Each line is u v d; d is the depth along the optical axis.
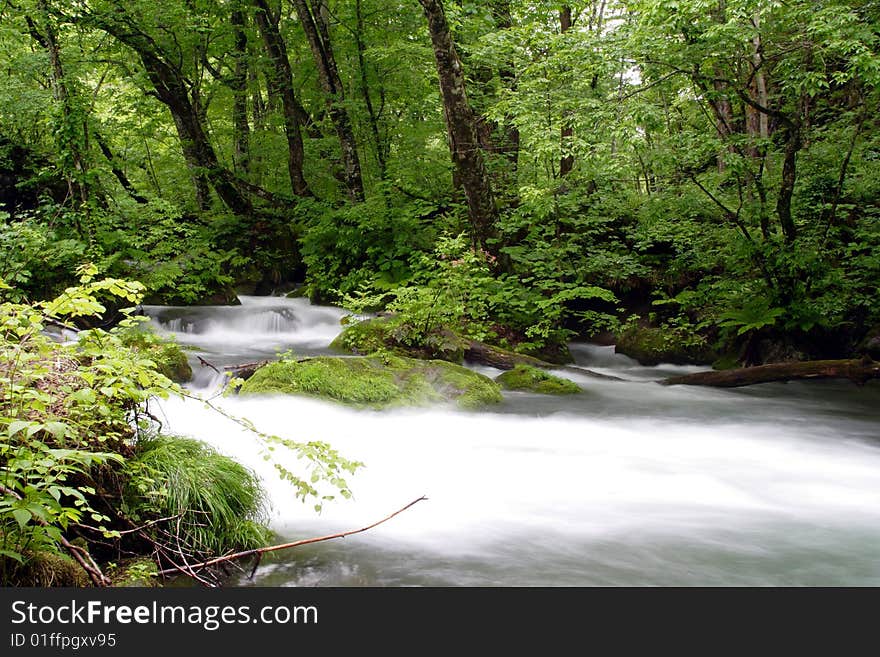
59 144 13.98
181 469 4.29
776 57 11.09
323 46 18.20
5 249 12.16
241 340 13.78
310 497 5.36
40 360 3.67
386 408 8.21
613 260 13.69
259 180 21.31
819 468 6.62
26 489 2.91
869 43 9.27
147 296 15.37
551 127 11.58
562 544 4.68
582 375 11.14
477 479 6.13
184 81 18.89
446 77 12.88
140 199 18.53
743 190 13.31
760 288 11.98
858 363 9.55
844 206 11.72
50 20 14.34
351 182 17.67
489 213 13.47
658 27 10.29
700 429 8.20
